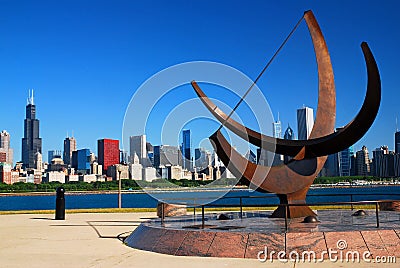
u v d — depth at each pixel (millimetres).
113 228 14805
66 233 13453
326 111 13188
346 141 11781
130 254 9570
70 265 8469
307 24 13891
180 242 9617
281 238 9039
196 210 21672
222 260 8711
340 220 11398
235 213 14719
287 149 12266
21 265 8539
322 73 13461
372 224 10375
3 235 13055
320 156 12406
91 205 52750
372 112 11055
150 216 19562
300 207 12375
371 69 10898
